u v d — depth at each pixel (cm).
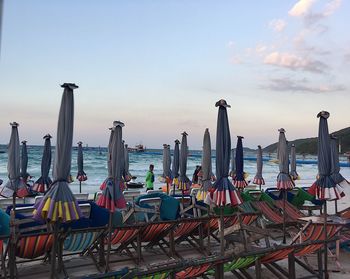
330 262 703
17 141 695
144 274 407
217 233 825
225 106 573
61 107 449
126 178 1262
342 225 642
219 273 496
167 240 780
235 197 551
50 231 540
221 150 564
